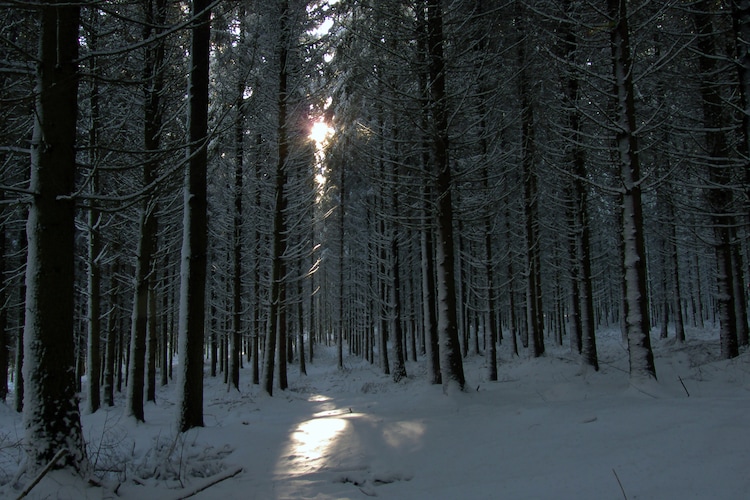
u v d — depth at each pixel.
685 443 3.91
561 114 10.81
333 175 23.69
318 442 5.71
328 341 55.66
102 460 4.94
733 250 13.10
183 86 9.55
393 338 17.27
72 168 4.14
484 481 3.86
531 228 16.39
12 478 3.91
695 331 30.52
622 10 7.60
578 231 12.72
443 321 9.18
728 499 2.81
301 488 4.07
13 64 4.13
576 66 8.00
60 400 3.85
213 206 16.48
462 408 7.71
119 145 8.38
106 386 14.04
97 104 9.59
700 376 8.36
